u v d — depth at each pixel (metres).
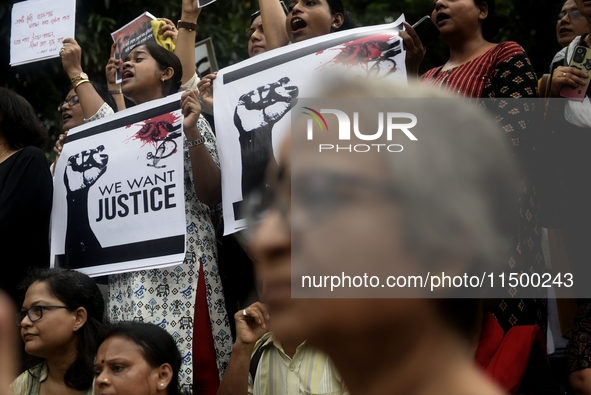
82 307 3.50
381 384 0.70
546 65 7.94
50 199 4.20
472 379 0.70
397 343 0.69
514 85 3.20
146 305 3.75
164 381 3.07
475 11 3.52
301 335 0.69
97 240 4.03
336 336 0.69
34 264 4.13
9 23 7.80
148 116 3.99
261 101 3.63
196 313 3.69
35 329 3.44
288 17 4.13
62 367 3.46
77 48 4.68
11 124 4.23
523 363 2.48
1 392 0.87
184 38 4.61
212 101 3.86
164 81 4.38
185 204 3.87
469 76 3.32
